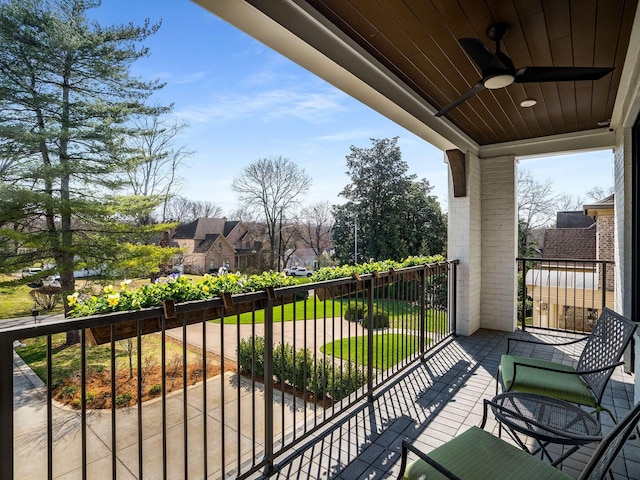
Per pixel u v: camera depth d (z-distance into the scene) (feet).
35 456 10.81
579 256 44.04
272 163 57.67
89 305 4.98
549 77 8.16
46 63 25.36
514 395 6.67
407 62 9.70
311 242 62.39
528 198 51.78
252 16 6.44
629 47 8.87
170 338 23.43
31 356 22.53
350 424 8.38
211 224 66.64
